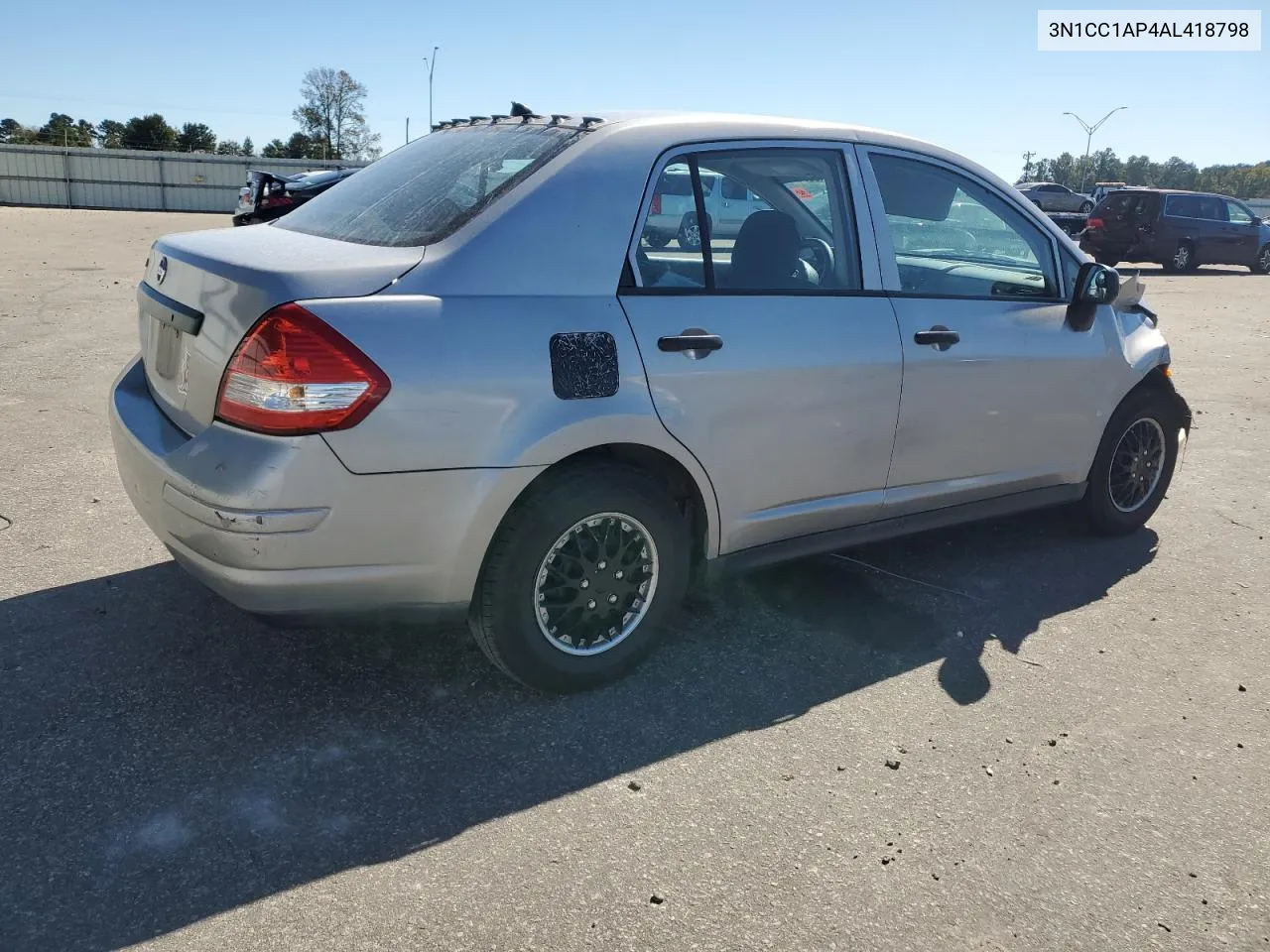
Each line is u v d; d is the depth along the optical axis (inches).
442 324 111.7
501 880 97.9
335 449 106.7
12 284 468.1
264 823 104.3
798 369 137.6
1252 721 134.0
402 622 118.5
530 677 126.7
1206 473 247.0
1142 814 113.3
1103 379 180.1
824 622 156.7
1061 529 203.3
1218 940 95.3
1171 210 877.8
